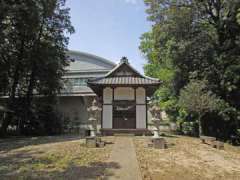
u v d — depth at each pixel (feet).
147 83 62.08
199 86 64.49
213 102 62.90
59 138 58.65
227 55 76.07
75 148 41.55
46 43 84.28
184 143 50.44
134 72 66.28
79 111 104.06
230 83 74.59
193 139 59.36
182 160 34.91
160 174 27.86
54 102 91.76
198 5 78.84
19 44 78.95
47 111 90.17
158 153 38.42
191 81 71.05
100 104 65.87
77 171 28.17
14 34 74.64
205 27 80.53
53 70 84.69
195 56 77.87
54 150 40.37
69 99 106.63
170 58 80.64
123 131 61.31
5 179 26.00
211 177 28.12
